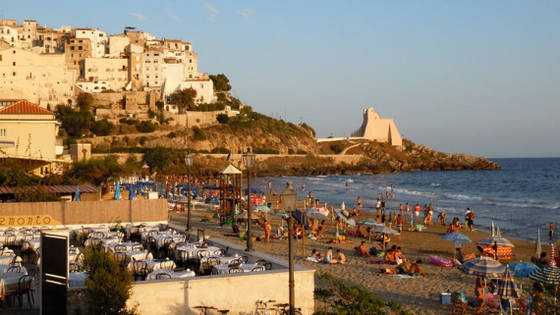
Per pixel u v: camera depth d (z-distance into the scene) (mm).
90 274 13633
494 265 19812
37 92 138000
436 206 74625
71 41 160000
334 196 91750
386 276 25359
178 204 58906
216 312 15344
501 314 18516
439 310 19938
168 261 19969
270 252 31734
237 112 171375
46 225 30453
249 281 15914
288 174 159000
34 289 16703
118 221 31828
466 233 45656
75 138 129250
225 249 22844
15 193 36906
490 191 107375
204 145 149125
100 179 55312
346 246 35094
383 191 104062
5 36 164750
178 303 14992
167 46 184125
